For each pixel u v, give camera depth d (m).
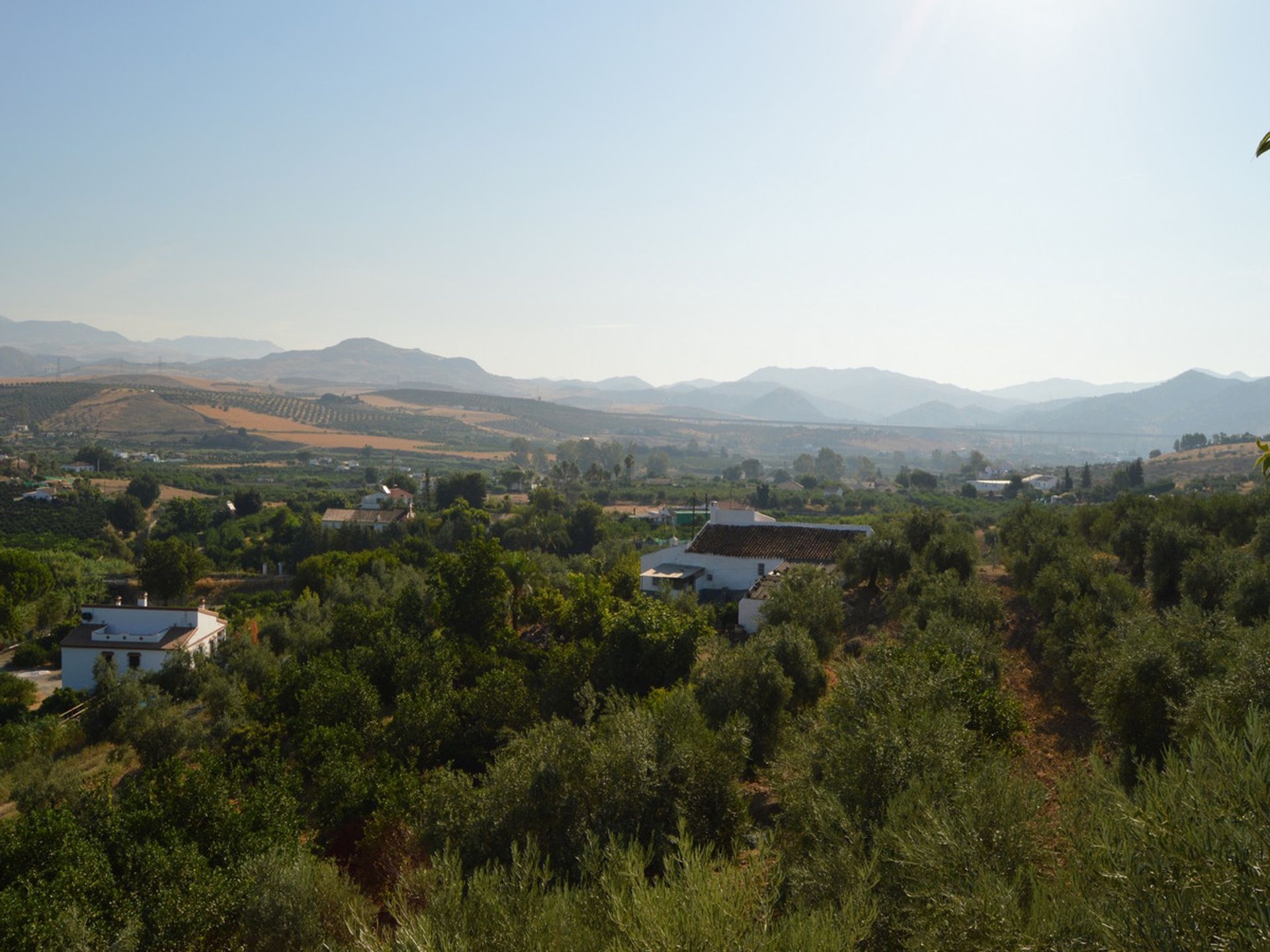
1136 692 14.12
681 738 14.10
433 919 8.36
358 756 22.53
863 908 7.56
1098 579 26.42
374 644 32.66
